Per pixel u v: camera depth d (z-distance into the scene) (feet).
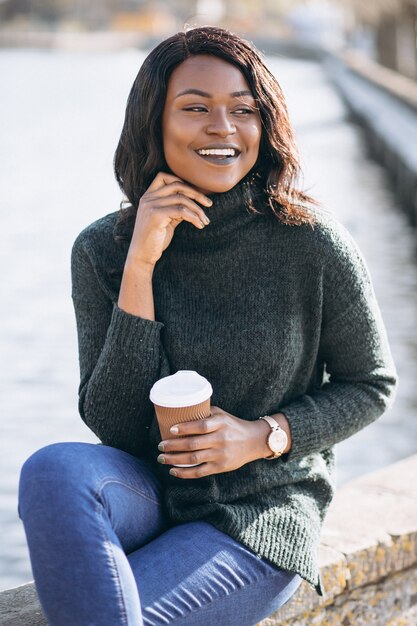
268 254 7.94
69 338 27.09
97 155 73.61
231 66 7.93
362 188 57.62
